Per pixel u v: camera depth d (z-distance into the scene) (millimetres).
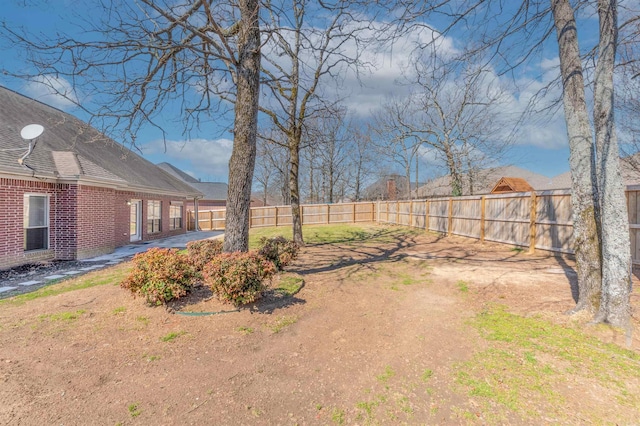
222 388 2893
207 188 39125
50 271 8344
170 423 2422
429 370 3193
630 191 6926
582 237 4273
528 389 2816
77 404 2627
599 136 4000
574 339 3705
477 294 5695
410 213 18109
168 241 16094
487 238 11531
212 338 3879
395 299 5562
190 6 5582
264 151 14008
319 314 4816
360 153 35219
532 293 5531
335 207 23797
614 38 3885
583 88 4273
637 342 3543
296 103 11164
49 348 3545
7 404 2596
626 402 2598
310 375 3129
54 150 11016
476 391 2807
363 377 3092
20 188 9016
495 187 19875
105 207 11562
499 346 3645
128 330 4016
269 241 7484
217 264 4734
